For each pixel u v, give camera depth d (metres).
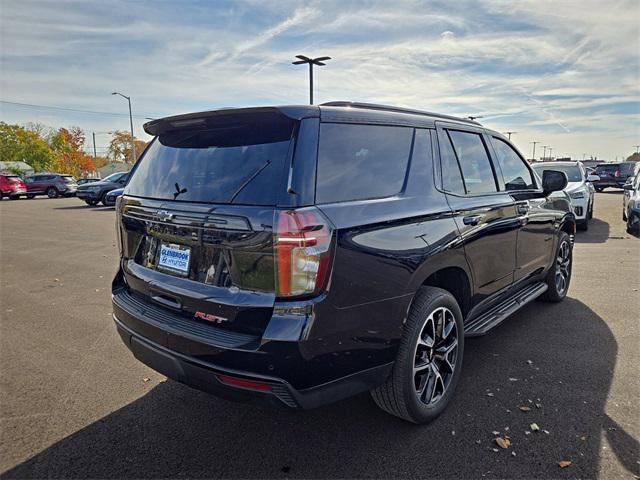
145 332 2.60
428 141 3.04
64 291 6.00
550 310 4.94
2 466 2.46
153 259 2.74
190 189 2.54
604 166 27.91
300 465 2.45
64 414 2.99
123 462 2.49
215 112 2.50
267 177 2.23
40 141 64.50
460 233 3.00
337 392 2.27
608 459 2.44
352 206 2.33
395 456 2.51
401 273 2.50
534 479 2.30
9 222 14.53
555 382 3.29
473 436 2.67
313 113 2.35
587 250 8.38
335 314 2.17
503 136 4.11
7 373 3.59
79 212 18.39
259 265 2.12
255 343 2.11
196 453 2.57
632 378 3.33
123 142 74.06
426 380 2.82
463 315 3.35
